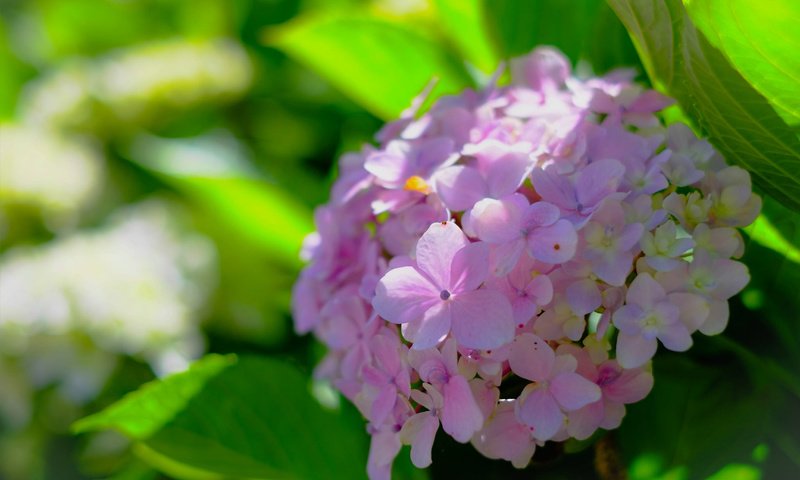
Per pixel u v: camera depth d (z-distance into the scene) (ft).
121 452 3.03
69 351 3.04
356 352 2.04
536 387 1.88
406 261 1.92
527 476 2.10
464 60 2.55
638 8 1.99
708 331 1.87
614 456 2.09
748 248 2.06
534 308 1.85
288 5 4.18
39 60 4.64
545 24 2.47
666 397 2.10
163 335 3.07
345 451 2.32
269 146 3.81
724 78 1.92
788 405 2.06
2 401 3.08
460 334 1.85
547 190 1.90
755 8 1.84
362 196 2.07
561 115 2.01
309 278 2.17
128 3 4.52
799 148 1.95
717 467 2.09
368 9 2.90
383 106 2.63
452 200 1.92
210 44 4.08
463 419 1.85
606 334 1.95
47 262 3.20
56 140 3.81
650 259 1.86
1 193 3.54
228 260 3.31
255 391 2.31
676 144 1.97
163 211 3.56
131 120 3.85
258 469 2.30
